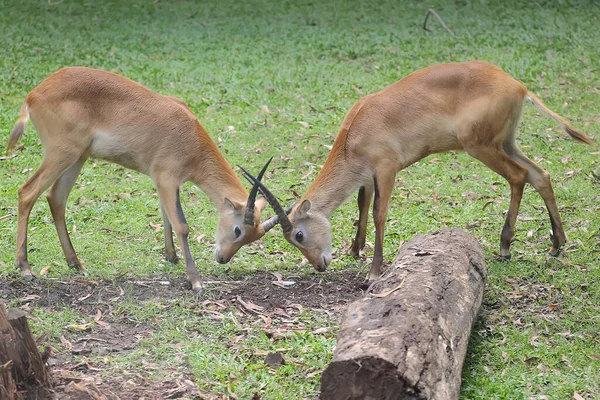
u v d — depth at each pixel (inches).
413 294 218.1
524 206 358.9
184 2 752.3
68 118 277.7
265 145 435.8
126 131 284.7
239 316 262.4
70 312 255.8
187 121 291.4
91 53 594.2
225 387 217.0
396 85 305.9
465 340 221.9
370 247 328.5
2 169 400.2
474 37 641.0
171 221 288.4
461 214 352.5
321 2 756.0
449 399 197.0
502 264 301.7
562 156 415.5
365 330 200.8
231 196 293.0
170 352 234.7
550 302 270.4
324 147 432.1
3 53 588.4
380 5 744.3
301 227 294.5
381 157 298.2
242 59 590.6
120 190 380.2
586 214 346.6
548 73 551.2
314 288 289.0
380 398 185.8
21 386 193.3
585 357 234.4
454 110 300.7
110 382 214.5
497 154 303.0
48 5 723.4
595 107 490.6
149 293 277.3
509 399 213.3
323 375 190.2
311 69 565.6
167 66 569.6
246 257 316.2
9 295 268.7
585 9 716.7
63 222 294.5
